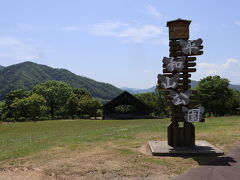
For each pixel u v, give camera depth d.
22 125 34.19
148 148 10.34
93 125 27.66
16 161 9.09
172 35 10.42
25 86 146.88
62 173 7.50
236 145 10.54
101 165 8.07
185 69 10.25
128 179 6.90
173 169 7.60
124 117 48.09
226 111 47.69
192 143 10.20
